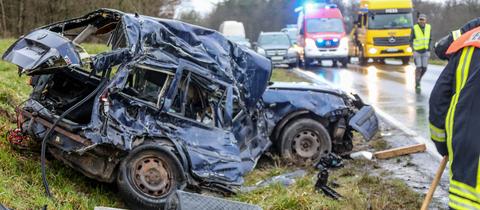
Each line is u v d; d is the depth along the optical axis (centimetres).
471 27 361
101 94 602
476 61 317
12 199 525
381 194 672
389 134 1025
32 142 691
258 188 715
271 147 869
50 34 613
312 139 860
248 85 757
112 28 729
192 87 680
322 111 855
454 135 310
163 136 626
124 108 614
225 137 673
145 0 3055
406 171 791
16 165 631
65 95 736
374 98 1444
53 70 616
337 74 2138
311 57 2559
